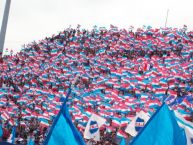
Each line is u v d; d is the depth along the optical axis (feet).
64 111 42.39
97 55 257.75
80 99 190.08
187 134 53.67
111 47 261.44
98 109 162.91
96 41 274.98
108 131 133.08
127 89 198.90
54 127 42.19
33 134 148.46
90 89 208.33
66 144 42.01
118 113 157.17
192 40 253.03
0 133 115.85
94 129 100.17
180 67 213.05
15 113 188.24
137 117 80.48
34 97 215.72
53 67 252.83
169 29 263.90
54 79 236.22
